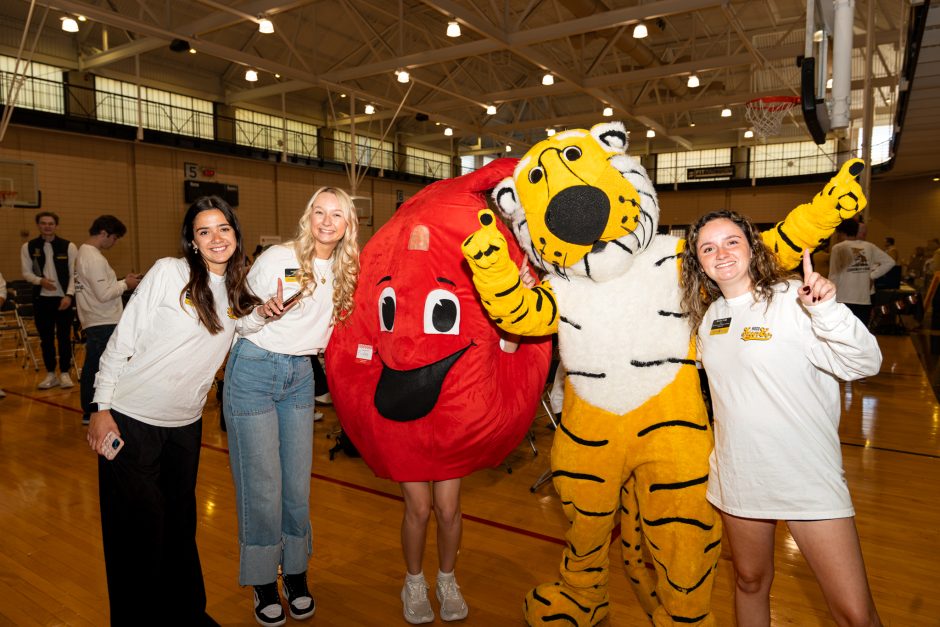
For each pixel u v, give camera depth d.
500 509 3.64
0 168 13.04
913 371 7.82
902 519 3.51
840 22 4.95
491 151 26.06
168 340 2.05
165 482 2.21
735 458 1.75
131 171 15.73
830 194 1.83
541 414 5.86
